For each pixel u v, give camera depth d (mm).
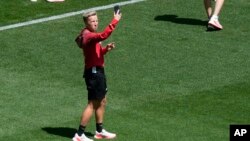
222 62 43375
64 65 42906
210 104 38750
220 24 48031
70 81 41094
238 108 38344
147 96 39531
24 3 50938
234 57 44031
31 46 45094
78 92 39938
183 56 44094
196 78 41562
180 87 40562
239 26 48031
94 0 51594
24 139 35188
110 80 41250
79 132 34938
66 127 36406
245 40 46250
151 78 41562
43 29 47406
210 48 45125
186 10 50125
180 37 46469
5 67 42469
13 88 40188
